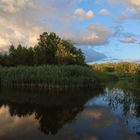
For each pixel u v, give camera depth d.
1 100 37.22
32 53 101.12
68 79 60.81
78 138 18.02
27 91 49.72
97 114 26.09
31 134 19.38
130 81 73.25
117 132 19.11
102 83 73.50
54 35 103.50
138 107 29.05
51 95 43.19
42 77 60.44
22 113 27.62
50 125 22.00
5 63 100.50
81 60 99.75
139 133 18.69
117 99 36.78
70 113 27.12
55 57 97.06
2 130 20.62
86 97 40.62
